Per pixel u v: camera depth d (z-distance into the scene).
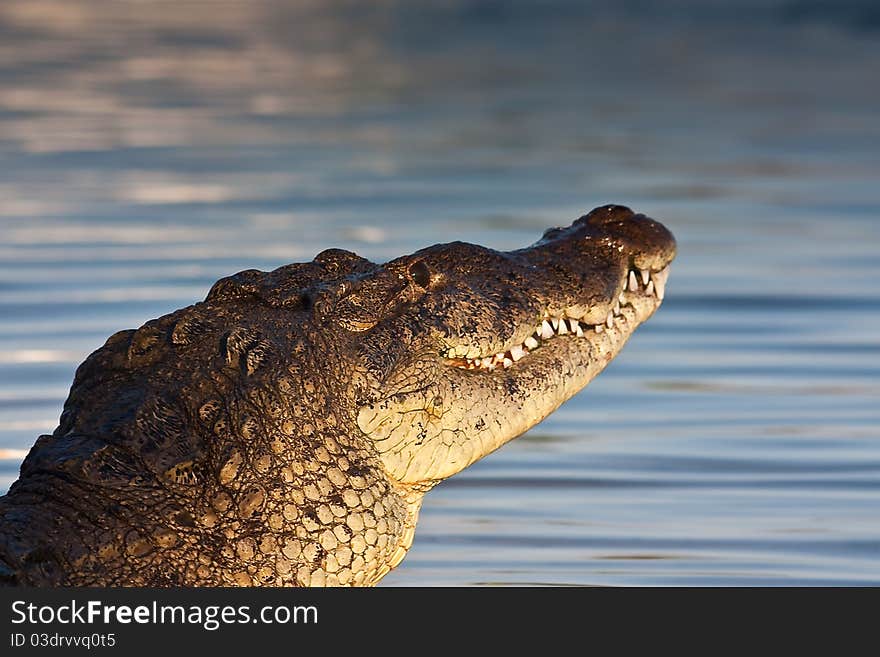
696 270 56.19
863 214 68.06
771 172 80.94
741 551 28.73
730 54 159.88
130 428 19.83
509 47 173.50
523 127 102.69
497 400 22.34
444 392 21.77
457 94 124.88
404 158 87.19
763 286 53.38
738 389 41.03
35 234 62.81
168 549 19.53
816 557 28.34
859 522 30.33
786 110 111.19
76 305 49.19
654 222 24.53
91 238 61.91
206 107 114.62
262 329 20.59
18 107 112.00
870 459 34.56
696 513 31.14
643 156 87.62
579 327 23.64
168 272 54.50
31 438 35.28
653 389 41.12
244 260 56.75
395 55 164.38
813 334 46.97
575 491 32.84
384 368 21.08
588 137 97.06
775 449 35.47
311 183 77.31
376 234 62.00
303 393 20.36
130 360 20.53
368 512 20.56
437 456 21.80
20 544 18.91
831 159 85.94
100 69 144.00
